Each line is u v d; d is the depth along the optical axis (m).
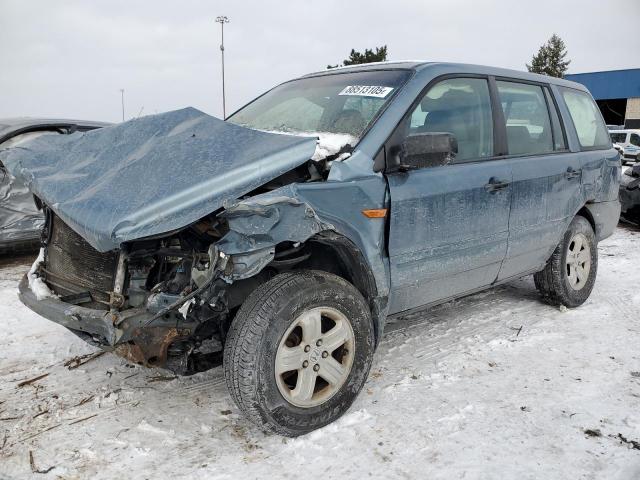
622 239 7.70
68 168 2.99
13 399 3.04
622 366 3.45
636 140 18.66
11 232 5.86
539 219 3.97
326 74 3.95
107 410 2.92
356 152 2.89
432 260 3.22
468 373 3.34
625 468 2.42
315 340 2.65
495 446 2.59
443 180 3.21
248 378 2.46
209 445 2.61
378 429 2.73
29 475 2.38
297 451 2.56
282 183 2.74
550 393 3.10
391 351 3.66
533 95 4.17
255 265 2.37
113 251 2.57
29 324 4.17
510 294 4.95
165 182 2.50
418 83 3.27
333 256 2.98
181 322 2.45
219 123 3.04
